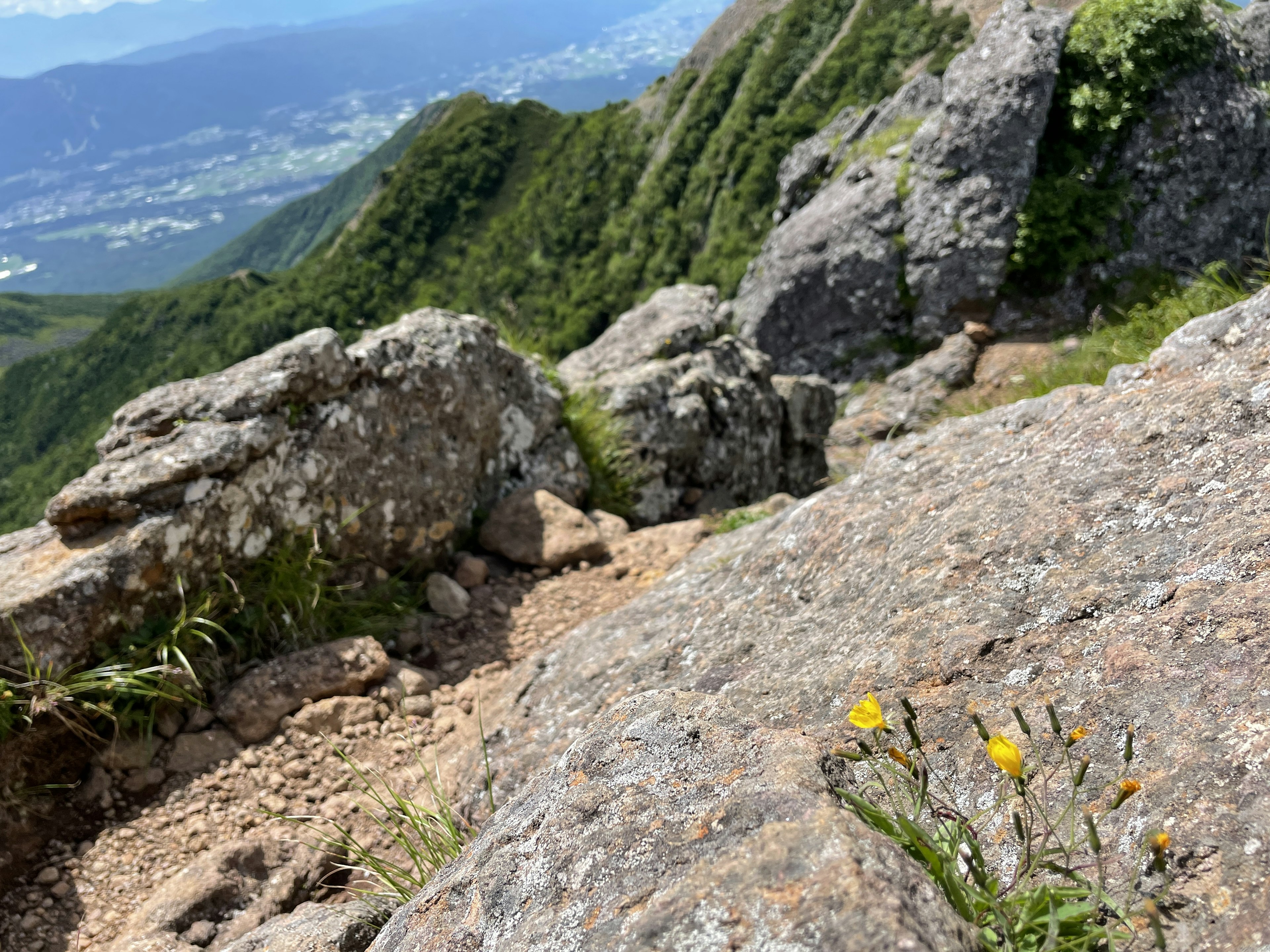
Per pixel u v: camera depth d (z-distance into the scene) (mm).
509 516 5387
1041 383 5543
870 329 13078
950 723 1716
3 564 3672
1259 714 1337
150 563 3699
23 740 3227
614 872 1303
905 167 13031
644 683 2717
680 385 7172
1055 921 1104
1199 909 1134
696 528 5684
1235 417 2061
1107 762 1439
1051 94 11695
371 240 140125
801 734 1466
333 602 4324
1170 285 11148
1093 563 1887
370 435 4766
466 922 1434
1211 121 11141
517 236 124125
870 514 2688
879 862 1106
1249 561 1628
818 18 98688
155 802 3314
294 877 2973
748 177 83938
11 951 2795
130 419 4207
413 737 3666
